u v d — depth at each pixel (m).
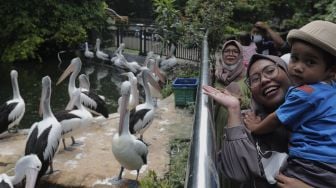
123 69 17.34
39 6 19.72
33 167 4.75
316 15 9.24
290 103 1.89
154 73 11.23
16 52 19.03
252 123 2.15
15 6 19.30
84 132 7.71
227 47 4.19
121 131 5.57
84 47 21.36
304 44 1.87
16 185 4.87
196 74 10.72
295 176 1.86
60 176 5.94
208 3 9.21
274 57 2.37
